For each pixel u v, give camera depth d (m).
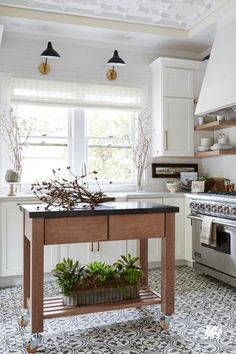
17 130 4.23
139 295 2.62
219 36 3.88
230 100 3.41
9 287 3.67
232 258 3.41
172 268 2.52
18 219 3.70
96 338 2.43
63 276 2.46
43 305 2.32
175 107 4.61
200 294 3.36
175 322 2.69
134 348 2.28
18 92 4.23
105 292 2.48
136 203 2.82
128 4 3.77
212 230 3.66
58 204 2.56
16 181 3.86
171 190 4.60
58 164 4.55
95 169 4.72
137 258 2.73
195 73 4.73
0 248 3.64
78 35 4.34
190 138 4.70
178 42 4.58
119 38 4.44
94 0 3.68
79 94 4.48
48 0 3.64
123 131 4.86
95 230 2.33
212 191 4.51
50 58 4.39
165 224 2.50
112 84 4.64
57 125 4.55
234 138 4.49
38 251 2.21
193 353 2.21
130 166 4.88
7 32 4.20
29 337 2.36
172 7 3.84
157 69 4.66
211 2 3.73
